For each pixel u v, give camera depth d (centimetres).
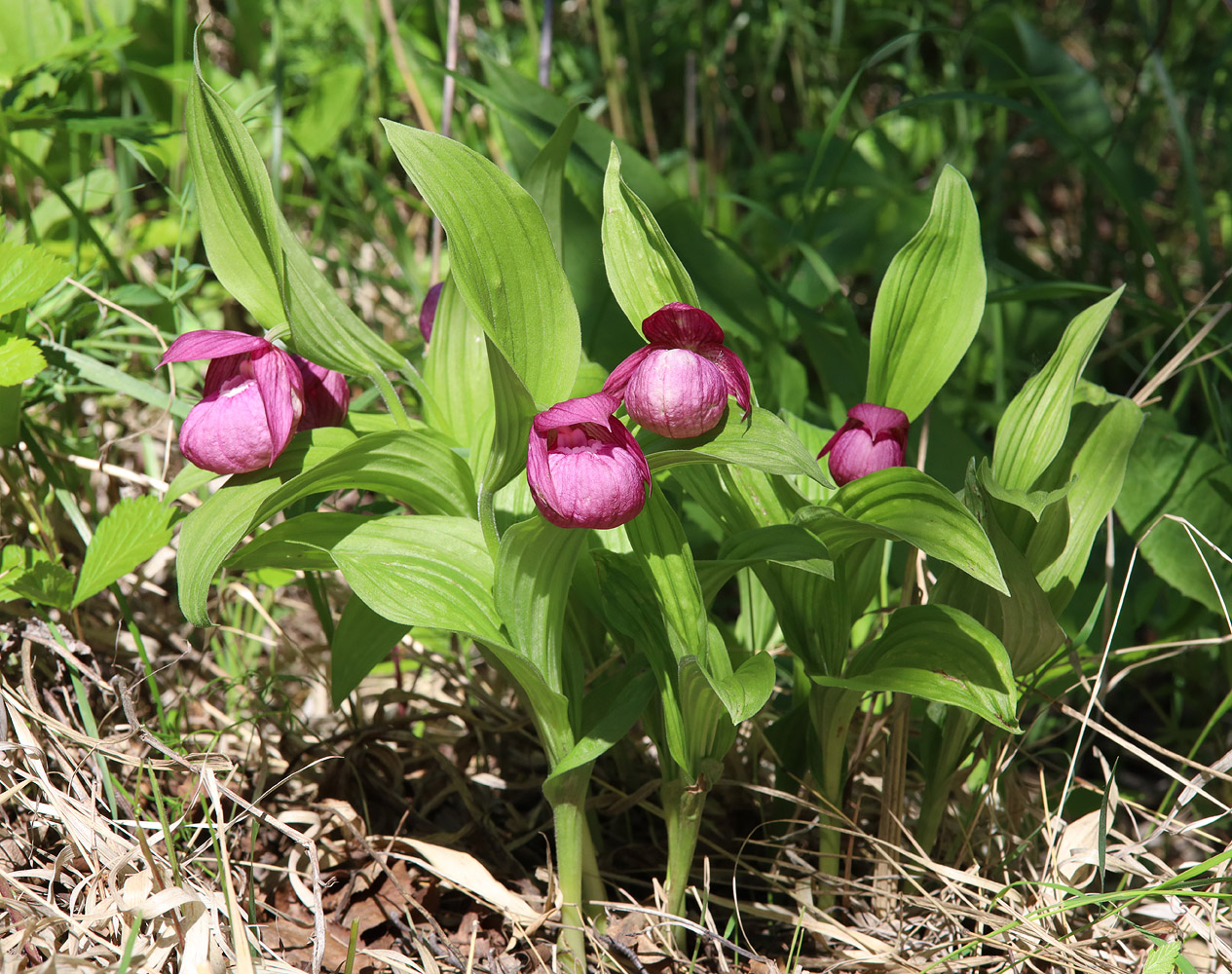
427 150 121
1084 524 135
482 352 136
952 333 133
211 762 139
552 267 124
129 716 135
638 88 251
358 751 144
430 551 129
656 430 123
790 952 137
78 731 138
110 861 131
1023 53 233
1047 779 158
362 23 237
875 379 133
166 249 198
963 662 129
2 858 132
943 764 137
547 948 135
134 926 124
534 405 121
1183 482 153
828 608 134
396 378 158
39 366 136
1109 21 286
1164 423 155
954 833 143
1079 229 253
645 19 262
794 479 139
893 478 127
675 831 133
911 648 131
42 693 140
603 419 119
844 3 271
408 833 142
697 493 134
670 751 131
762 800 143
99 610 151
